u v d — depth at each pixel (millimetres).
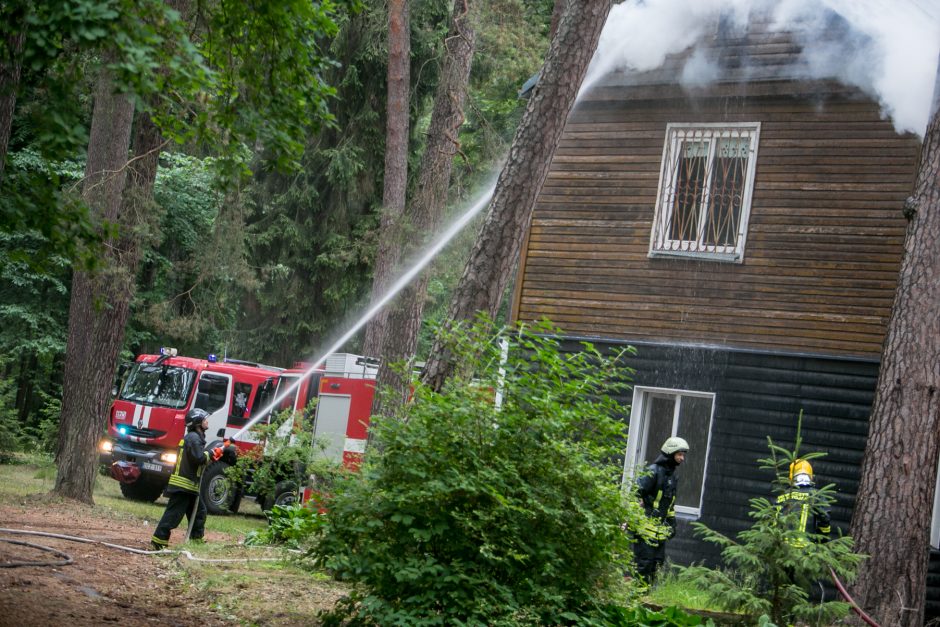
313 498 6891
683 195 13977
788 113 13453
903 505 9422
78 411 15094
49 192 5789
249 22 6242
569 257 14398
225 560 9898
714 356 13320
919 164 10219
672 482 10852
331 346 27312
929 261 9844
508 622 6301
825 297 12898
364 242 18594
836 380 12641
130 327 26609
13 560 8164
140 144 14703
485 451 6676
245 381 19938
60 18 4758
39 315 24641
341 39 24484
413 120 26078
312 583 8906
